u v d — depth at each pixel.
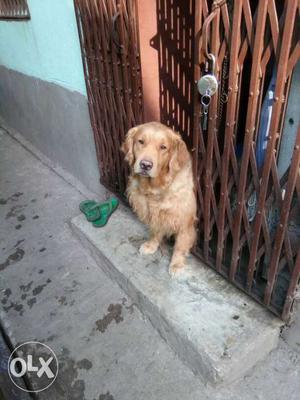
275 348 2.32
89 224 3.28
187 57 2.93
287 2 1.41
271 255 2.04
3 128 6.89
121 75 2.75
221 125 2.44
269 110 1.95
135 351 2.44
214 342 2.09
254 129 1.82
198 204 2.62
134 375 2.29
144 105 2.89
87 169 4.21
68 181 4.72
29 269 3.28
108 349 2.47
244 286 2.39
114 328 2.62
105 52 2.74
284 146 2.07
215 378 2.03
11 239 3.72
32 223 3.95
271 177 1.88
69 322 2.71
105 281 3.05
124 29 2.48
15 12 4.36
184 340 2.17
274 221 2.20
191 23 2.78
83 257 3.35
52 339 2.59
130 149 2.48
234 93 1.82
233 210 2.49
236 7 1.61
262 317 2.21
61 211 4.11
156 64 2.83
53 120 4.53
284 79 1.56
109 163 3.52
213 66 1.84
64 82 3.83
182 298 2.40
